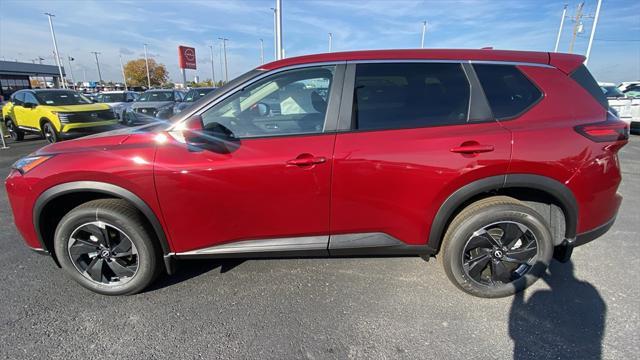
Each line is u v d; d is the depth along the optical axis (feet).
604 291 8.32
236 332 7.14
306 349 6.70
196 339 6.96
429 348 6.70
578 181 7.47
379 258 9.93
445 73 7.70
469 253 8.02
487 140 7.25
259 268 9.47
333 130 7.38
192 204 7.45
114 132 8.46
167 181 7.28
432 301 8.06
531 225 7.68
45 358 6.48
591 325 7.22
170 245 7.85
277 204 7.47
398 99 7.54
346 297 8.23
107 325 7.34
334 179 7.29
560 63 7.97
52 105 31.89
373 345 6.79
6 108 35.81
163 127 7.60
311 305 7.95
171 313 7.72
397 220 7.64
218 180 7.27
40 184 7.51
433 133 7.33
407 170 7.27
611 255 9.99
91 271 8.13
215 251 7.90
